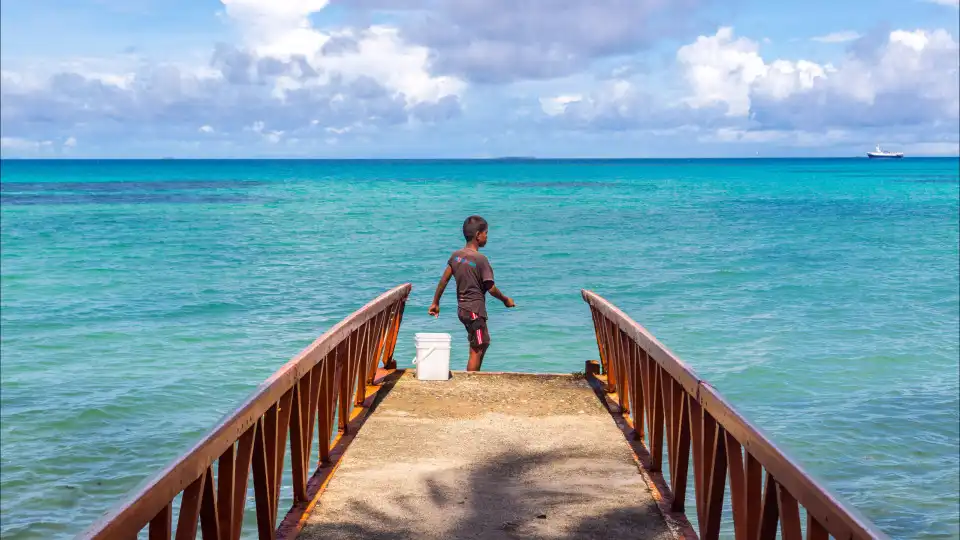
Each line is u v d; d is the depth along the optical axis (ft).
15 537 25.45
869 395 40.75
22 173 583.58
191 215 183.21
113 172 616.80
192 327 58.70
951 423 36.19
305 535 15.34
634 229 142.72
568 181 408.26
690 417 14.14
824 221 160.15
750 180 412.98
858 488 29.35
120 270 91.71
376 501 17.07
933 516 27.02
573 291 74.08
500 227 147.13
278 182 402.52
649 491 17.57
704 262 96.22
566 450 20.58
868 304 67.21
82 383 43.27
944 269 89.61
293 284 80.38
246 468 12.07
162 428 36.01
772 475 9.52
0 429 35.55
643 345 18.22
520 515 16.33
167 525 8.76
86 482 29.94
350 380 21.77
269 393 12.90
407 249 112.37
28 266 95.50
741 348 50.96
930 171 591.37
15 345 52.85
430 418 23.54
